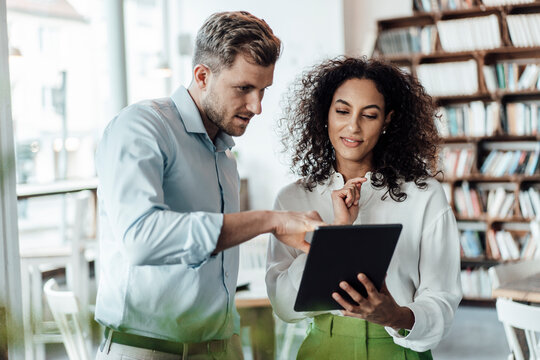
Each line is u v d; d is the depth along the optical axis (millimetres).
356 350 1520
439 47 6039
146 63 7691
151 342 1445
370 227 1163
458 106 6086
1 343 951
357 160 1621
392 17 6113
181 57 7801
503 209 5793
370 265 1237
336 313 1547
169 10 7746
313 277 1196
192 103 1461
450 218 1582
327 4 6789
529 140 5859
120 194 1250
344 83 1555
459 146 6047
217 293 1486
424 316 1431
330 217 1635
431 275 1558
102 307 1476
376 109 1529
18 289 1451
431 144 1667
